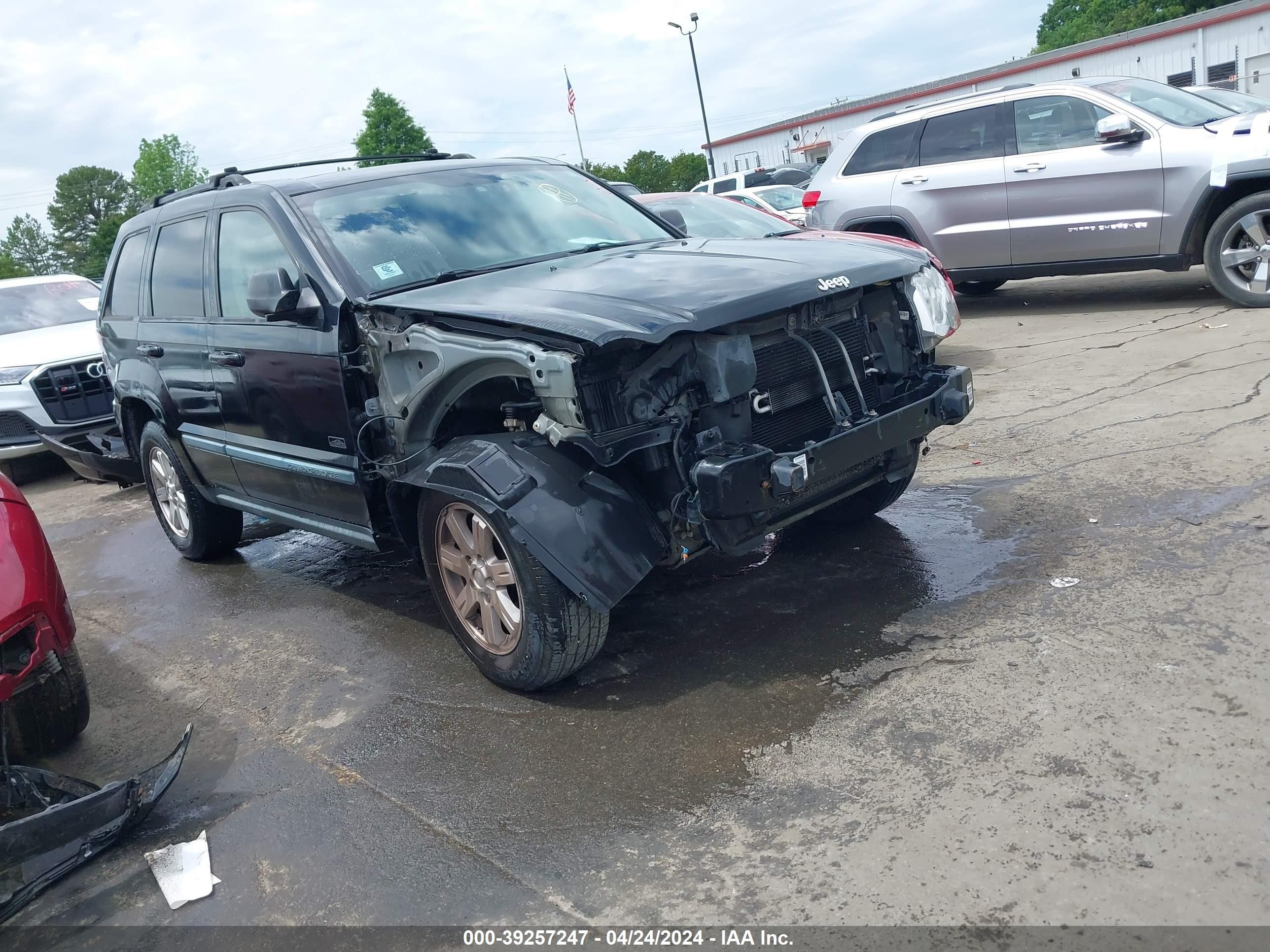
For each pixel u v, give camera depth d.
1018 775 2.71
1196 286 9.58
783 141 44.88
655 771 3.03
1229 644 3.20
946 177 9.34
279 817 3.14
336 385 3.99
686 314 3.15
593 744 3.25
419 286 4.01
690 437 3.32
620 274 3.71
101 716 4.11
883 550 4.46
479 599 3.66
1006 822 2.54
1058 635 3.43
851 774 2.85
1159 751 2.71
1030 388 6.80
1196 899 2.20
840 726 3.11
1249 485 4.47
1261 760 2.61
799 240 4.36
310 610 4.96
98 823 2.97
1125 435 5.46
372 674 4.08
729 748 3.09
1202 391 6.00
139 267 5.73
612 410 3.19
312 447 4.33
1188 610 3.46
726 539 3.31
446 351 3.48
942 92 38.22
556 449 3.38
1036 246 9.00
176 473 5.67
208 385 4.90
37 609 3.24
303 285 4.15
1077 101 8.69
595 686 3.64
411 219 4.36
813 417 3.61
